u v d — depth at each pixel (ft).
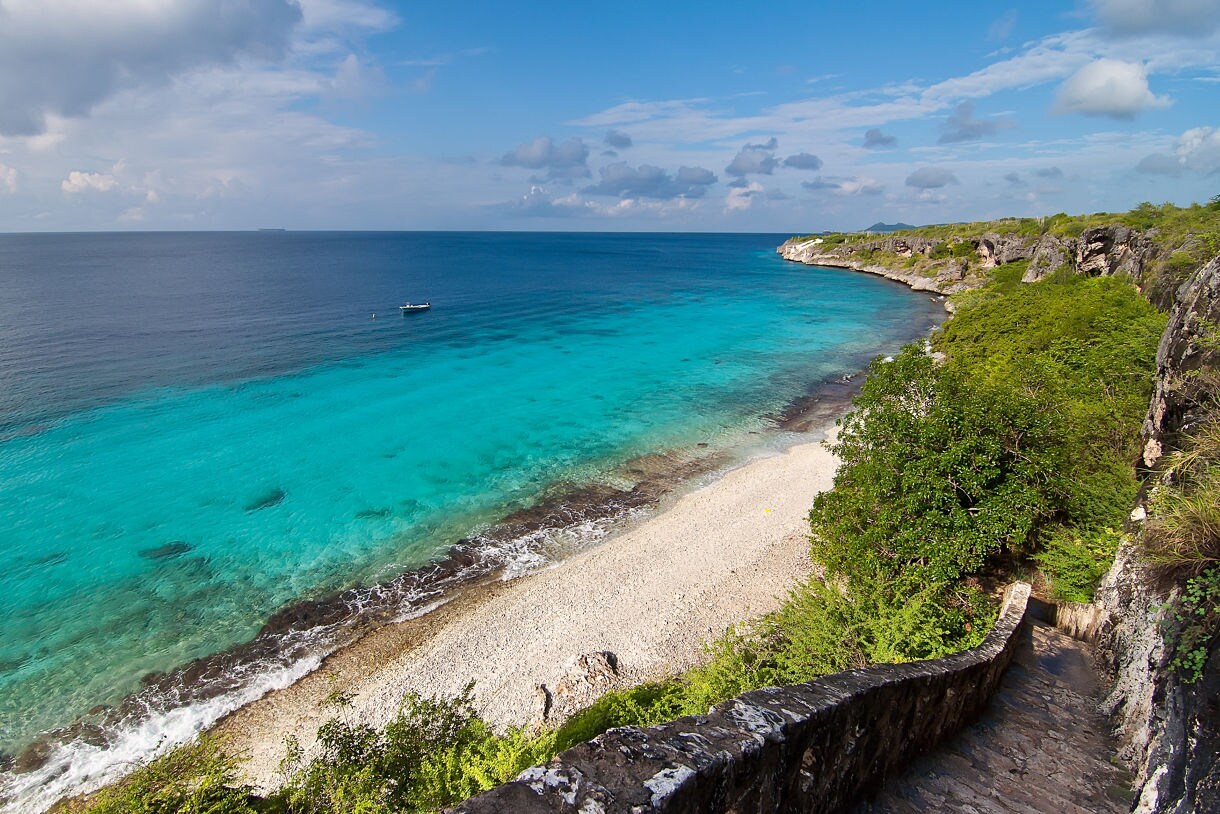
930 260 375.04
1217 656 17.39
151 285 329.31
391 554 80.33
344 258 567.59
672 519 87.81
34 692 58.59
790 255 577.43
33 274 385.91
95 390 141.49
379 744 44.57
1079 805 19.48
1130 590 29.19
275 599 71.67
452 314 250.57
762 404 139.95
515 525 87.35
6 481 97.76
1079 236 203.62
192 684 59.82
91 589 72.84
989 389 54.34
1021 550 49.96
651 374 164.76
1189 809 14.82
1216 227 128.26
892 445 53.06
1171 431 33.42
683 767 11.39
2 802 48.62
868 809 18.12
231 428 120.57
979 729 24.26
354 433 119.03
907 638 41.75
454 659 62.28
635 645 63.31
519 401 139.64
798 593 58.08
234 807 38.88
